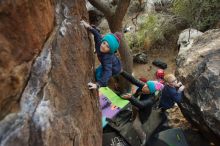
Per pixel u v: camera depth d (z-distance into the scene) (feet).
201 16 25.55
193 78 16.17
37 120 7.09
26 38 7.06
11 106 6.77
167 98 14.56
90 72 10.85
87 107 9.92
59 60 8.45
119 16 17.92
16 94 6.86
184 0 25.12
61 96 8.20
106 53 10.67
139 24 26.78
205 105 15.03
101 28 27.32
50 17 8.33
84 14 11.23
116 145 15.01
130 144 14.98
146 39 25.96
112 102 16.85
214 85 15.06
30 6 7.05
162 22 26.48
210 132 15.58
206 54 16.85
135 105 13.64
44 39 7.99
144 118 14.90
